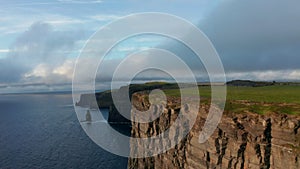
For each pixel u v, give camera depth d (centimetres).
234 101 7406
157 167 9425
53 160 15112
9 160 15350
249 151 6097
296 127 5453
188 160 7844
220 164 6638
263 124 5975
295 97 7344
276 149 5716
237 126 6381
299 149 5278
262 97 7738
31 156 16050
